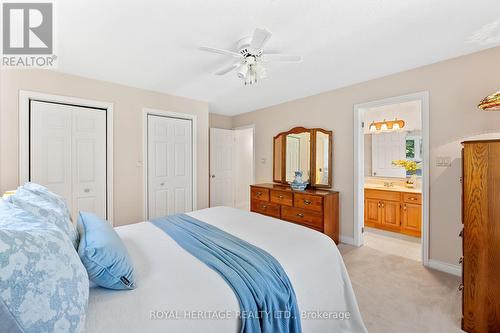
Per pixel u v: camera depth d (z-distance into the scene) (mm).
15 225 833
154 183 3492
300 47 2127
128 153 3225
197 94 3646
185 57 2328
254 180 4777
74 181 2812
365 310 1811
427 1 1520
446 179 2418
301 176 3656
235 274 1147
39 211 1096
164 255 1410
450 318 1718
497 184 1492
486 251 1525
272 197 3750
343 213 3330
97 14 1629
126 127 3201
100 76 2852
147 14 1633
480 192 1550
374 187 4082
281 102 4141
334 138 3430
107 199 3039
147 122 3414
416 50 2205
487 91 2176
